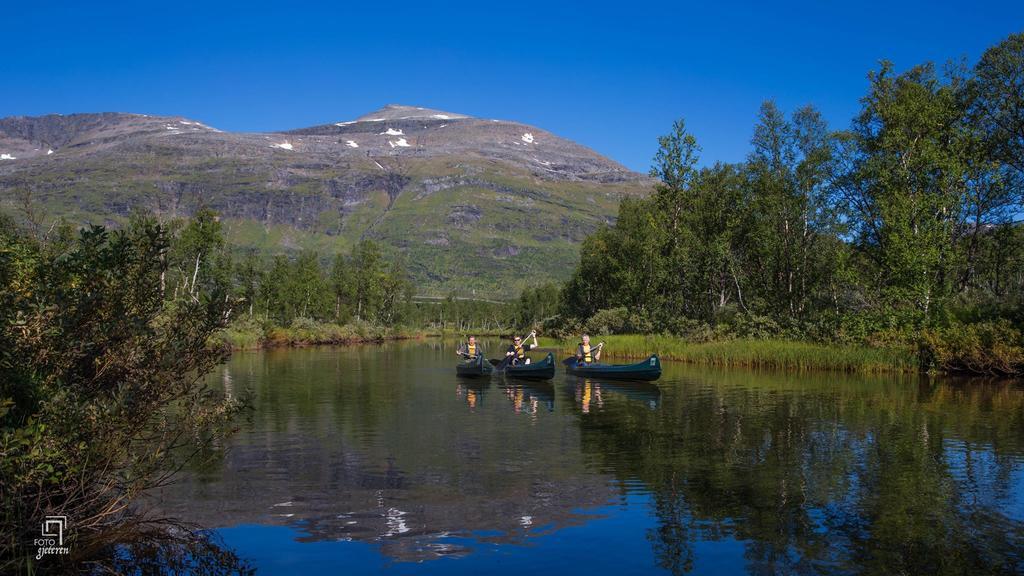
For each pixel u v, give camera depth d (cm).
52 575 570
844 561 608
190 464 973
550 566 600
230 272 5834
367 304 8981
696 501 791
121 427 602
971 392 1831
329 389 1998
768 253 3866
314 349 5150
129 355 632
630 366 2170
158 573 578
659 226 4369
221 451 1060
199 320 661
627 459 1007
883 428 1259
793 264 3784
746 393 1836
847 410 1495
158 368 627
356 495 816
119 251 646
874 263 3450
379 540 662
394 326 9056
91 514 642
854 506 768
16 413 562
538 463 983
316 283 7781
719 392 1869
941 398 1700
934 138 3158
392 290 9544
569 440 1159
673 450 1071
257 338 5378
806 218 3625
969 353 2295
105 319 625
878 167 3189
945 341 2394
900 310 2897
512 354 2583
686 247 4256
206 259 5019
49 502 570
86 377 644
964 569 588
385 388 2028
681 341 3512
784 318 3428
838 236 3566
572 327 5412
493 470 939
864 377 2302
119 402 590
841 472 920
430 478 894
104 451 597
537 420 1380
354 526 704
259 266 6838
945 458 1002
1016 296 2570
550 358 2225
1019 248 3406
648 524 710
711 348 3033
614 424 1326
